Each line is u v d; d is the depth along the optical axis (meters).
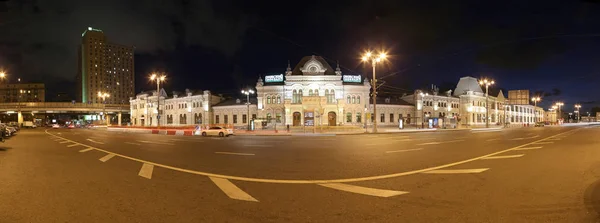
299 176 9.44
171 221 5.44
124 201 6.71
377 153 15.55
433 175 9.38
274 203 6.51
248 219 5.52
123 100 198.00
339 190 7.59
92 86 183.75
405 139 26.78
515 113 113.12
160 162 12.71
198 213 5.87
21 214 5.87
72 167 11.50
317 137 32.25
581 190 7.30
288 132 44.56
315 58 68.81
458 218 5.48
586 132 37.47
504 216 5.55
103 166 11.70
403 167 10.97
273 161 12.77
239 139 29.16
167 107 87.00
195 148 19.16
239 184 8.36
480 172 9.76
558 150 16.25
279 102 67.00
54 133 47.19
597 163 11.59
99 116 117.50
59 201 6.73
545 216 5.54
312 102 62.81
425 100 79.12
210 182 8.63
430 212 5.82
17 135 40.09
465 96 88.88
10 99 148.62
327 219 5.50
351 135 36.62
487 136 30.48
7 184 8.48
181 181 8.79
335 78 65.81
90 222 5.43
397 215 5.67
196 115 79.19
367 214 5.75
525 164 11.39
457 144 20.69
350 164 11.78
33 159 14.04
